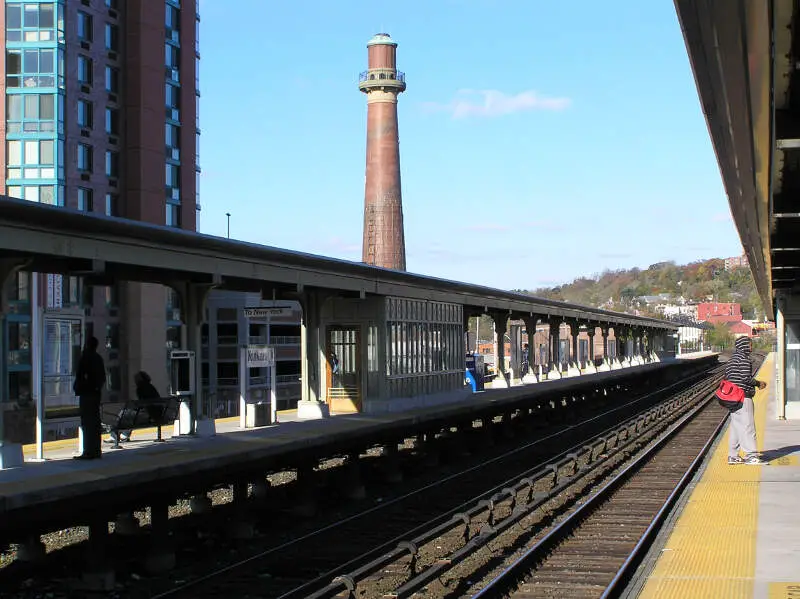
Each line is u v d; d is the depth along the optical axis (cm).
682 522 1254
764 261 2133
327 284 1989
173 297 5912
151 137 5775
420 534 1370
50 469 1158
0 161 5222
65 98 5312
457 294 2856
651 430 2814
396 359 2344
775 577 936
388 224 7369
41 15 5234
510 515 1402
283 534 1410
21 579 1154
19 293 4206
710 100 977
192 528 1423
